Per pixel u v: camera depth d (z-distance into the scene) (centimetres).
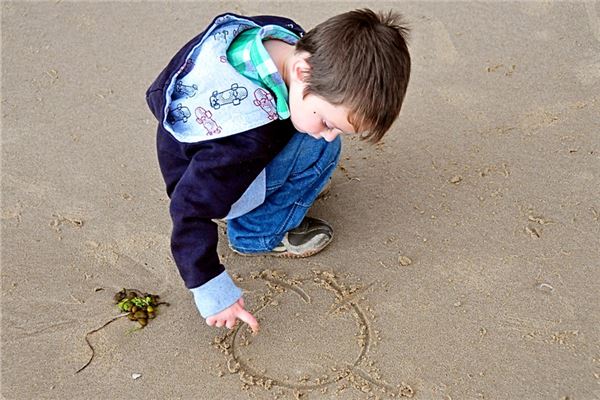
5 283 225
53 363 205
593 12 309
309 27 308
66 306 219
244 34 201
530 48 296
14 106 282
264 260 231
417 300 217
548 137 261
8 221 242
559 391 193
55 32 315
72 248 235
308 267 228
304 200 223
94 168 259
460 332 208
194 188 184
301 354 206
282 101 190
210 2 327
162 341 210
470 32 304
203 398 196
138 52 304
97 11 324
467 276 222
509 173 250
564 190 244
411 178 251
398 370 200
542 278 220
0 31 316
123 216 244
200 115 189
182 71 195
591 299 214
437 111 273
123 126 274
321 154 215
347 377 199
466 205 242
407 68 184
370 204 245
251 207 213
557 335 206
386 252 230
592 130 262
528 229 233
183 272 190
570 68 286
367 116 179
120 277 226
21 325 214
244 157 185
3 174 257
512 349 203
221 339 209
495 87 280
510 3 316
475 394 194
